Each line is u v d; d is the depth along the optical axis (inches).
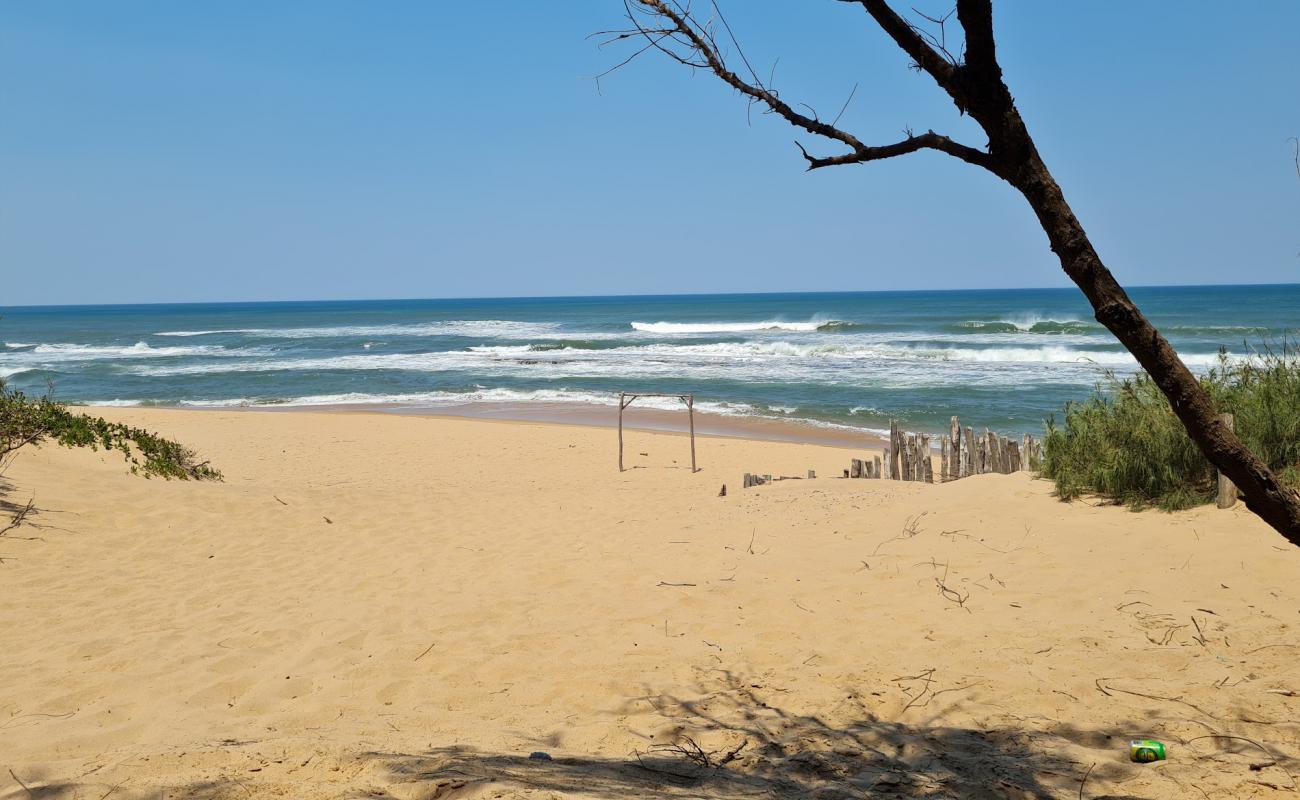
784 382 1204.5
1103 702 161.5
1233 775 130.4
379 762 134.0
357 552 315.9
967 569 247.3
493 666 195.9
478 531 353.4
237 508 370.9
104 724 161.0
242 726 159.8
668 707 169.0
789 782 132.0
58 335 2792.8
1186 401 83.3
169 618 235.1
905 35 85.3
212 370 1520.7
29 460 381.7
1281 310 2714.1
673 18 97.9
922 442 418.0
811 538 302.7
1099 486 291.0
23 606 239.8
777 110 99.7
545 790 122.2
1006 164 85.3
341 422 864.3
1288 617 191.6
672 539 324.2
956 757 140.6
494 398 1136.2
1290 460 264.5
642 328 2532.0
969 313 3181.6
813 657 195.6
